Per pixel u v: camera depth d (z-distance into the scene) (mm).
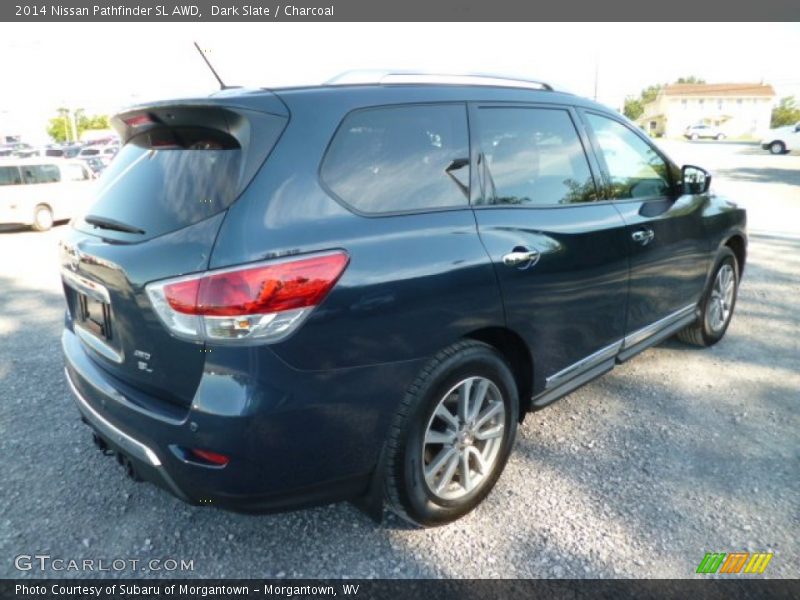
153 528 2674
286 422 2092
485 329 2658
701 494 2873
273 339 2033
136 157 2592
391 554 2516
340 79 2648
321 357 2125
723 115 86688
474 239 2551
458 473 2674
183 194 2225
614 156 3553
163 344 2152
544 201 2980
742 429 3471
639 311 3617
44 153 28469
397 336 2291
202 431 2049
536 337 2857
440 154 2598
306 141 2219
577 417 3619
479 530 2646
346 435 2240
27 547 2547
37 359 4609
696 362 4457
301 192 2162
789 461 3139
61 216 13227
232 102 2145
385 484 2430
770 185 17766
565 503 2818
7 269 8203
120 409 2311
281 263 2035
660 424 3531
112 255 2297
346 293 2152
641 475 3029
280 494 2182
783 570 2400
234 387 2025
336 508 2822
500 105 2908
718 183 18375
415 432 2400
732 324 5309
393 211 2377
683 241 3943
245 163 2117
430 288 2361
